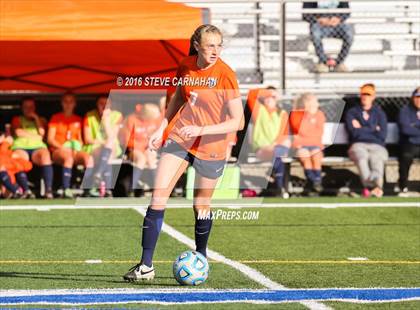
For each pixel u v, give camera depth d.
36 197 48.69
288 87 53.44
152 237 22.02
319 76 56.25
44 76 51.44
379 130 48.50
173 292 20.53
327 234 33.97
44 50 48.41
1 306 18.70
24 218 38.47
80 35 40.38
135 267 22.17
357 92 51.97
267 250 29.36
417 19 59.06
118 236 32.78
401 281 22.75
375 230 35.28
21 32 40.25
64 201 45.78
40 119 48.25
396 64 59.41
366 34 59.69
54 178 49.75
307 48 58.06
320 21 56.19
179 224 36.59
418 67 59.47
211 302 19.20
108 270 24.56
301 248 29.94
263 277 23.28
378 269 25.09
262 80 55.62
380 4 60.31
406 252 29.14
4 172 47.28
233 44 57.03
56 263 26.00
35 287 21.45
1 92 53.34
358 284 22.17
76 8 40.62
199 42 20.94
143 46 46.78
